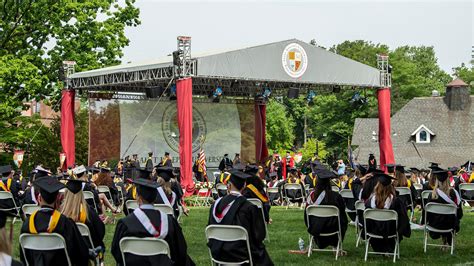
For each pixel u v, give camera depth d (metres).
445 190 11.70
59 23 36.09
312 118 69.06
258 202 12.16
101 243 8.74
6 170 17.53
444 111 58.12
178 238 7.00
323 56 29.12
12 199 16.70
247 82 32.44
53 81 36.16
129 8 38.09
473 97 58.53
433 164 13.22
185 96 24.94
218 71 25.89
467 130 56.09
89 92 31.30
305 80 28.56
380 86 31.09
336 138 63.81
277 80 27.70
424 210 12.35
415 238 13.90
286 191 21.55
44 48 37.12
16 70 32.44
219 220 8.01
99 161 28.59
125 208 13.30
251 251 7.95
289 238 14.06
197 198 24.27
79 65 35.59
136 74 27.47
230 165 29.41
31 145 37.31
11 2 36.22
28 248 7.16
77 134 41.12
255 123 35.47
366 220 10.89
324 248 12.23
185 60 24.97
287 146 72.69
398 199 10.82
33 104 56.12
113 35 37.12
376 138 58.84
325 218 11.29
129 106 32.06
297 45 28.27
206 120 33.81
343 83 29.83
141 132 32.16
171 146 32.66
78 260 7.34
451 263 10.84
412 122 58.34
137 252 6.77
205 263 11.02
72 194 8.40
